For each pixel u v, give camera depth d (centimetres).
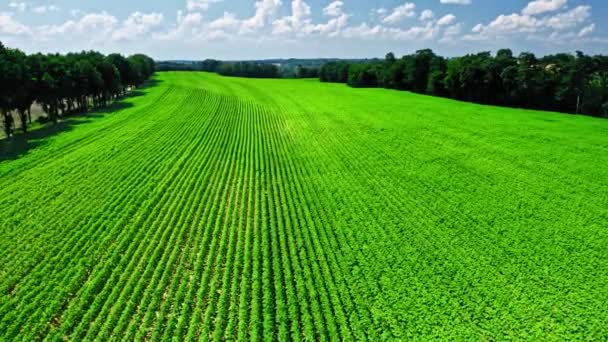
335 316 2039
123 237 2795
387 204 3397
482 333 1927
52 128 5894
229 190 3681
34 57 6169
